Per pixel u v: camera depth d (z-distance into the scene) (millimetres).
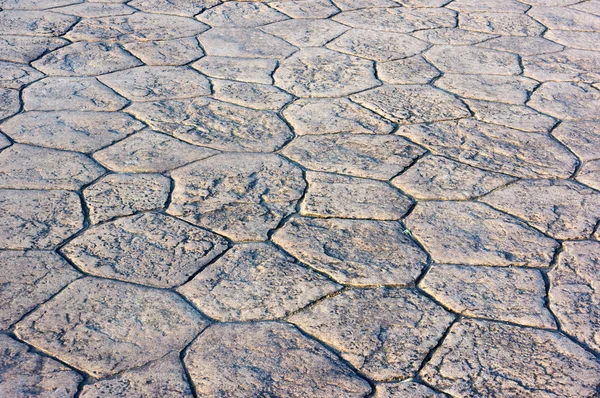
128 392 1875
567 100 3604
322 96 3576
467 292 2273
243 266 2367
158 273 2326
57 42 4113
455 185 2867
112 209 2648
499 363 1998
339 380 1933
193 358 1994
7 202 2650
